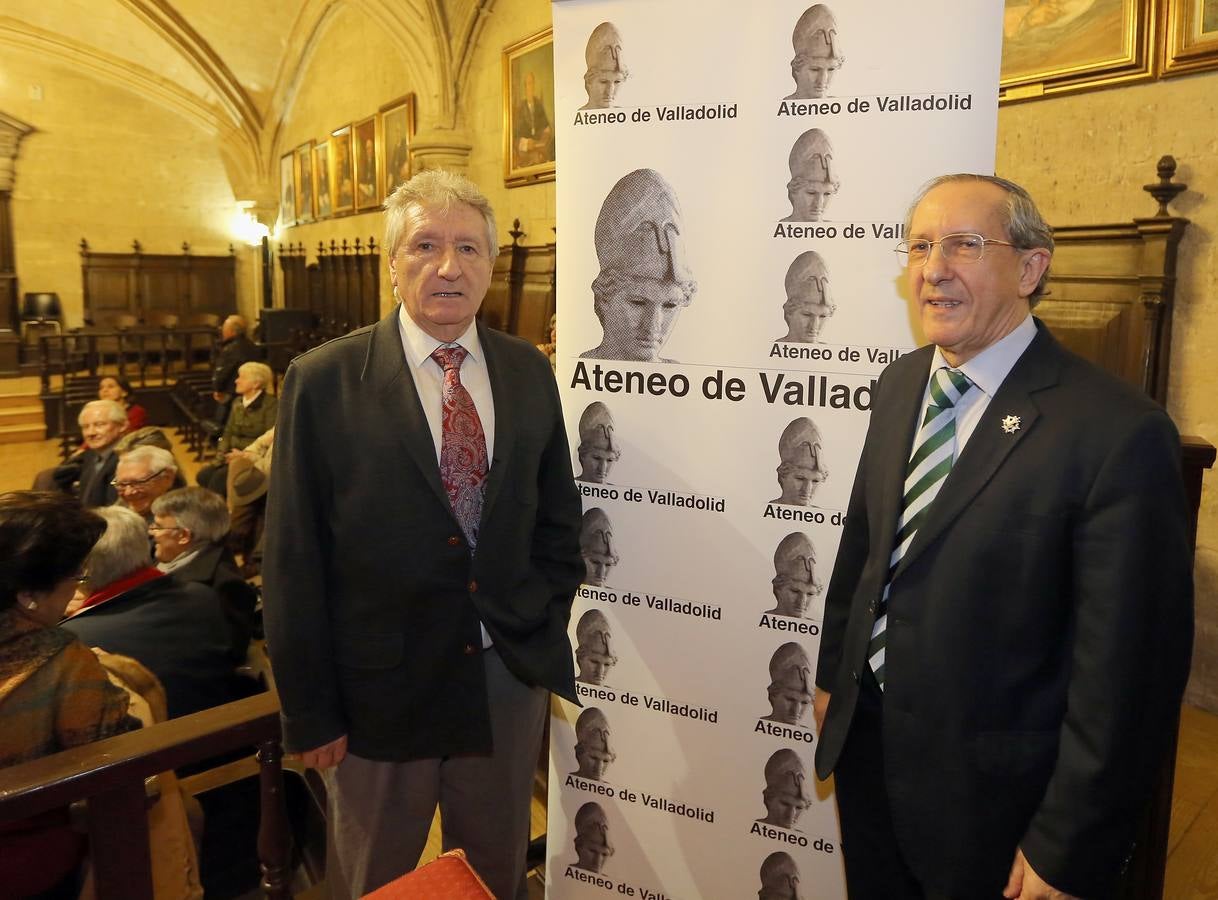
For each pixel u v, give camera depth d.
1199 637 3.06
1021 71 3.33
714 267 1.55
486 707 1.44
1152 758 0.97
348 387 1.37
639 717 1.75
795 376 1.52
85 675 1.48
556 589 1.58
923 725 1.10
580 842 1.86
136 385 9.95
